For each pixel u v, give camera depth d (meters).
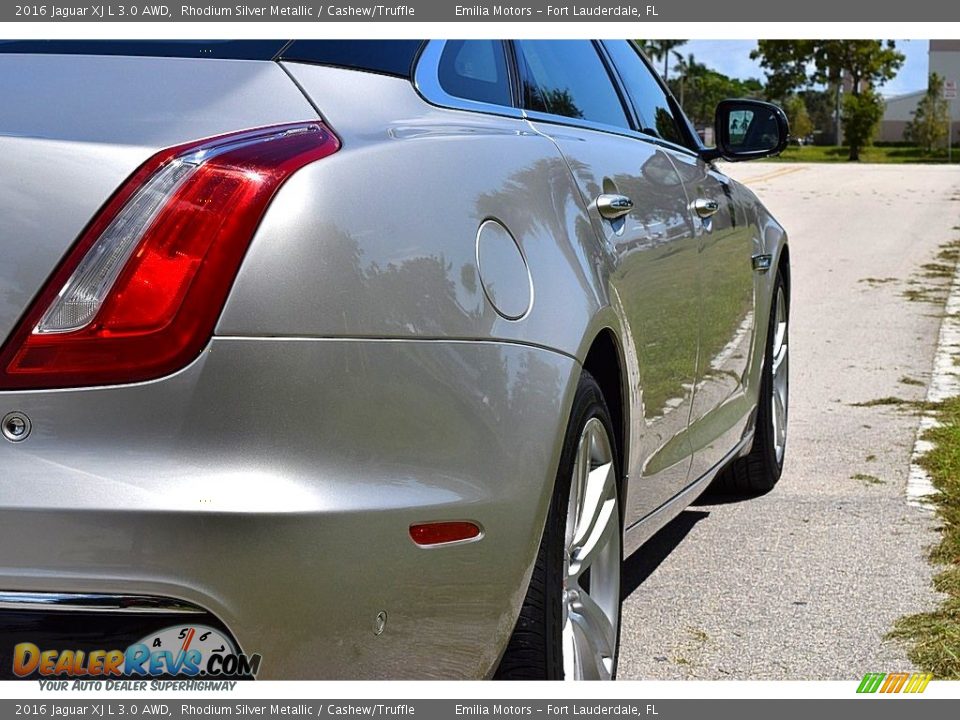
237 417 1.74
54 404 1.72
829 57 65.12
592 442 2.47
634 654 3.01
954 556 3.75
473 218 2.09
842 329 8.49
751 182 25.97
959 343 7.91
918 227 16.12
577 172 2.61
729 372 3.79
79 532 1.70
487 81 2.65
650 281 2.85
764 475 4.46
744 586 3.52
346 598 1.81
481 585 1.99
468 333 1.99
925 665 2.95
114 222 1.75
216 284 1.75
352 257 1.84
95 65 2.05
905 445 5.25
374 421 1.83
